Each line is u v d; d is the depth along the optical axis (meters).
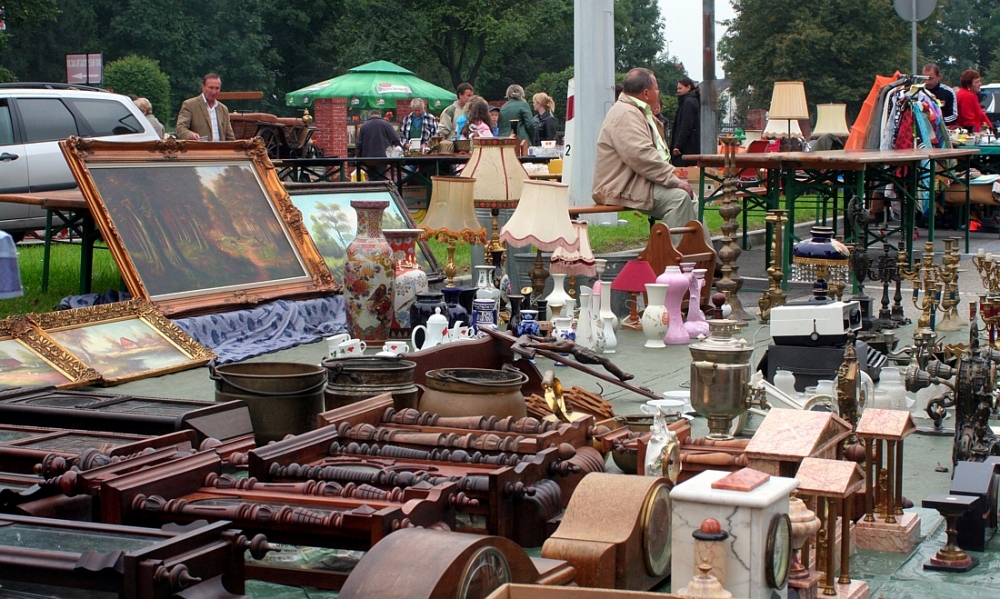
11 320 6.34
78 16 54.09
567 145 14.12
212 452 3.45
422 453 3.72
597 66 13.23
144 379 6.52
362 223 7.45
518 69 65.56
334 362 4.75
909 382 5.13
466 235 8.19
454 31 56.78
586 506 3.09
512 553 2.55
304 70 62.31
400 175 14.55
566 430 3.93
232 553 2.56
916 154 10.98
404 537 2.45
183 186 8.34
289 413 4.62
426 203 14.85
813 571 2.92
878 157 10.23
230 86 57.00
